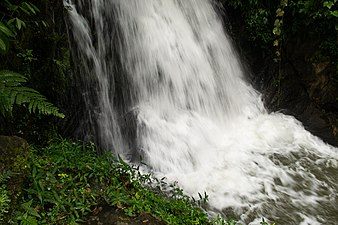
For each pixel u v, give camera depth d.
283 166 5.64
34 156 3.61
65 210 3.22
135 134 5.50
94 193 3.57
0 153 3.21
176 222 3.63
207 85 6.66
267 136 6.39
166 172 5.18
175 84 6.27
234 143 6.07
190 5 6.98
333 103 6.79
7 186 3.02
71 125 4.89
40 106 2.92
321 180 5.40
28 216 2.90
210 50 7.01
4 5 3.54
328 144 6.55
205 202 4.53
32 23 4.12
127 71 5.74
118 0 5.66
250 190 5.01
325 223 4.57
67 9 4.78
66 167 3.82
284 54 7.28
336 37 6.61
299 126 6.83
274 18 7.40
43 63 4.35
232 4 7.40
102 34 5.39
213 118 6.55
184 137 5.75
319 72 6.79
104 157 4.45
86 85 5.09
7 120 3.85
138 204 3.59
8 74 2.97
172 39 6.41
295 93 7.20
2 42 2.97
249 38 7.48
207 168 5.38
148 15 6.19
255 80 7.66
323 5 6.23
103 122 5.34
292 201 4.90
